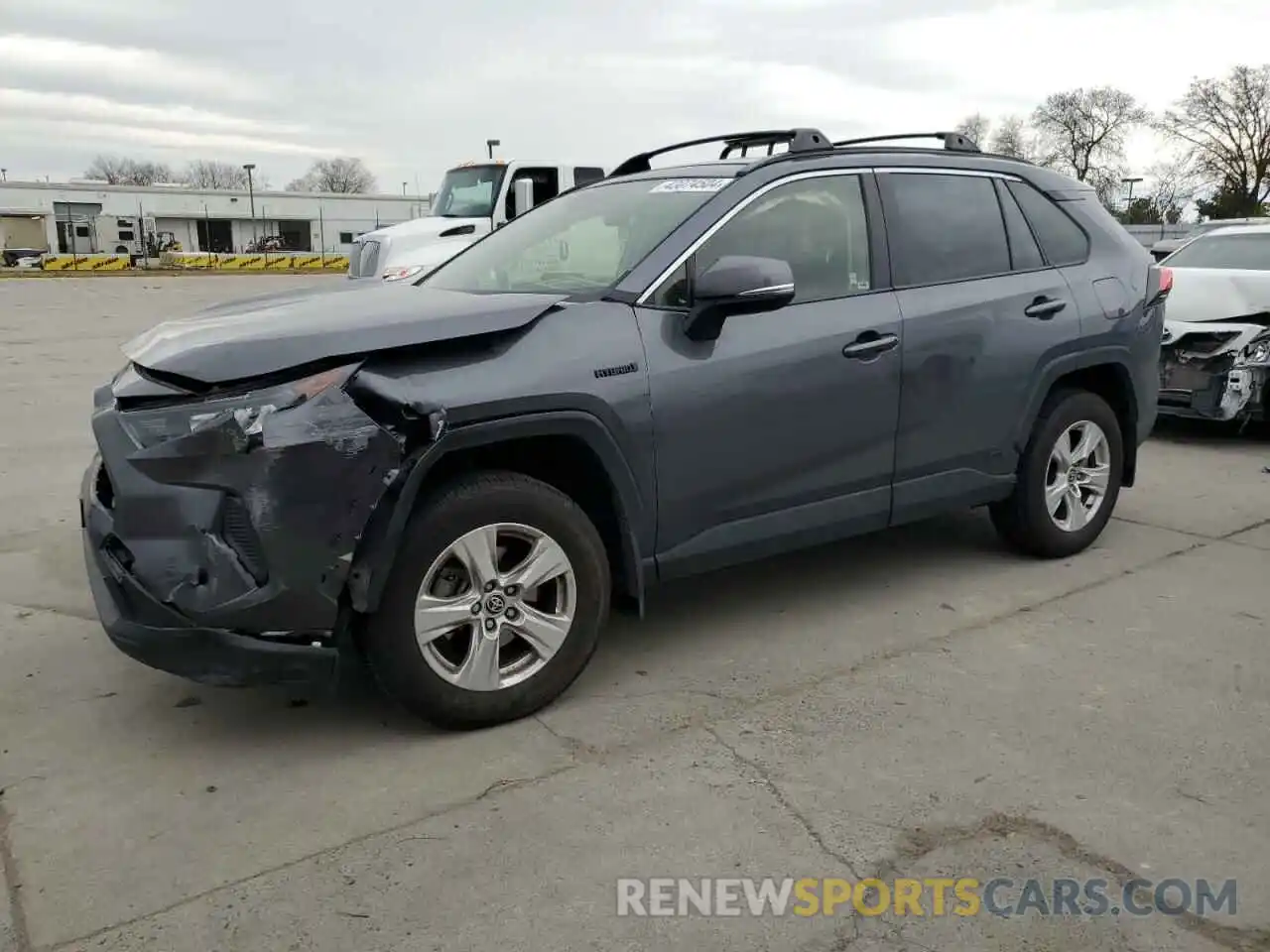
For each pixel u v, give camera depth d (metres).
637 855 2.82
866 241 4.33
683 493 3.77
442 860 2.80
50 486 6.81
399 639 3.26
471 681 3.42
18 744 3.44
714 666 4.02
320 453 3.02
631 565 3.70
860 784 3.16
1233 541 5.59
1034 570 5.11
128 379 3.40
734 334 3.86
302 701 3.73
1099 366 5.19
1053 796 3.09
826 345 4.06
